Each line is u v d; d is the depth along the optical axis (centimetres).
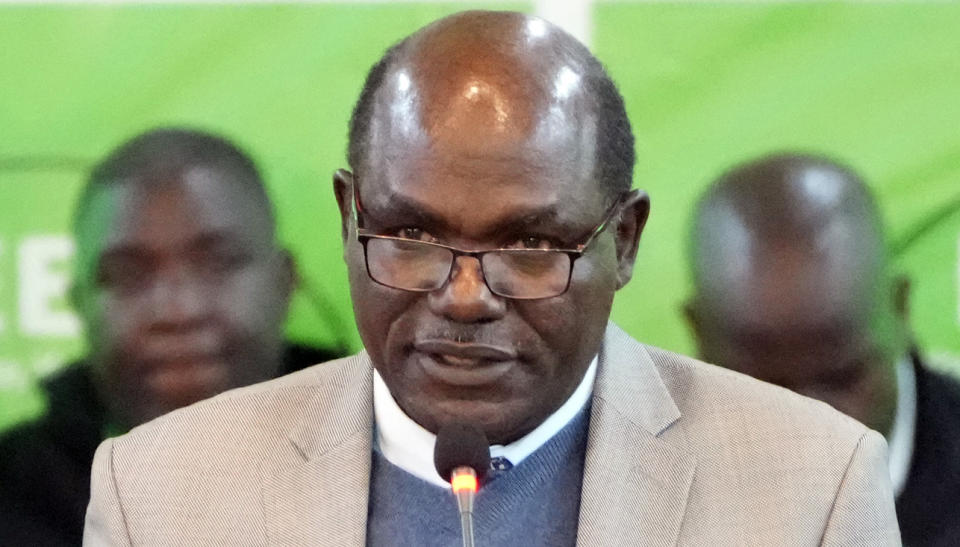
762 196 705
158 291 719
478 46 416
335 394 498
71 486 731
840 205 703
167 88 714
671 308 714
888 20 696
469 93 403
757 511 466
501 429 426
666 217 712
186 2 712
